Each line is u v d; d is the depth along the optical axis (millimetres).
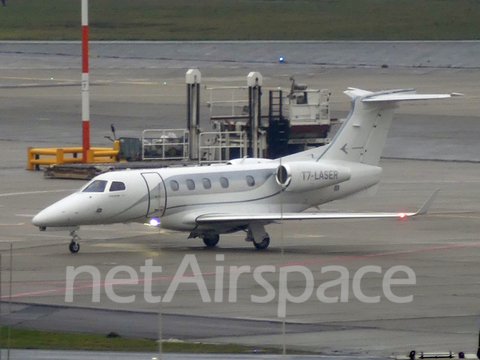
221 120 195875
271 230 136375
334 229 137375
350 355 69188
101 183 114312
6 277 99000
